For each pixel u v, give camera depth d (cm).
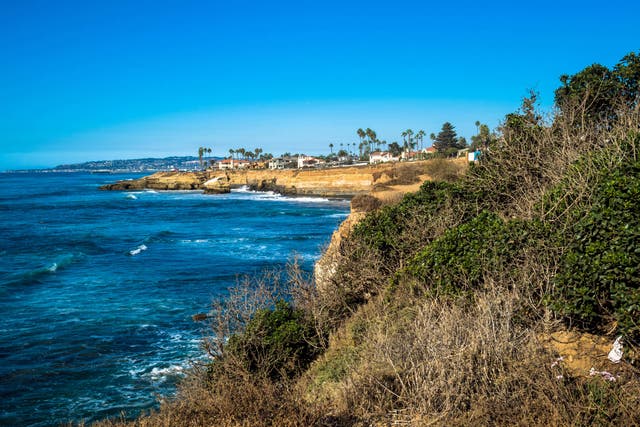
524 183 1058
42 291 2284
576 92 1129
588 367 533
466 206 1108
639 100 941
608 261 536
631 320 509
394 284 1001
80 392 1236
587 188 726
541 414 482
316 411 567
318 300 1062
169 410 612
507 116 1159
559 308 595
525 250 705
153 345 1545
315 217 5766
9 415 1129
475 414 505
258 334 901
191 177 13000
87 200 9069
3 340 1602
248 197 9256
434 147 13212
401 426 532
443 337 610
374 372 642
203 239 4028
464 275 775
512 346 579
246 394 600
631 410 448
